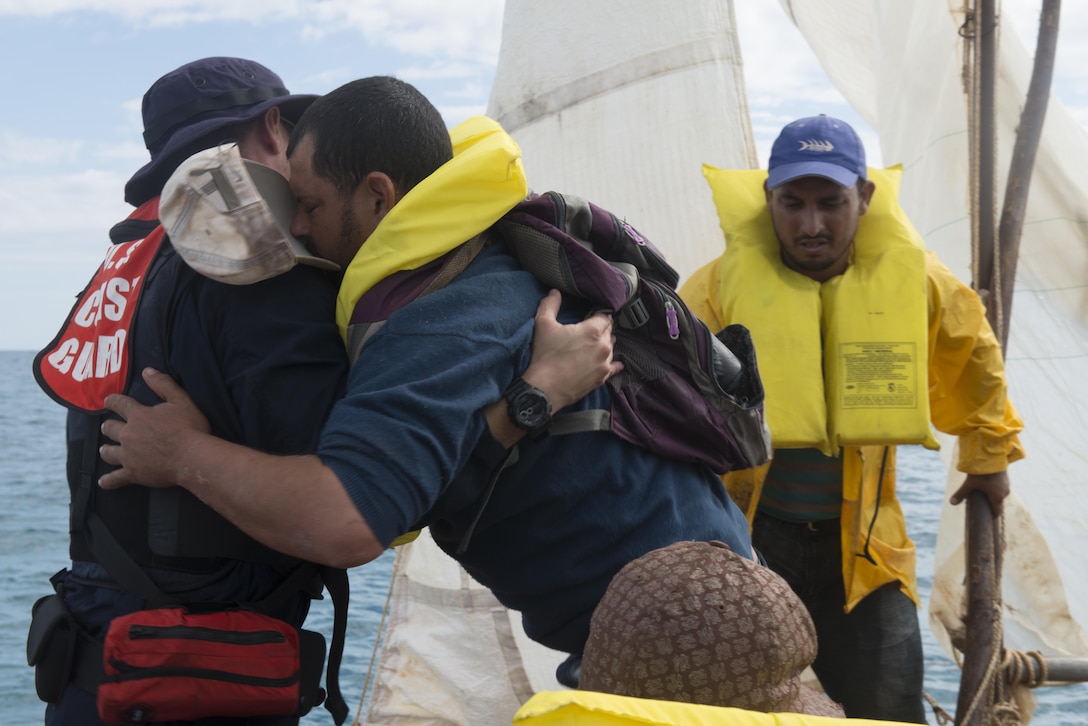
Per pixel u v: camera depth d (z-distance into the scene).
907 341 3.20
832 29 5.94
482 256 1.85
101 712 1.79
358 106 1.84
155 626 1.79
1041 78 4.01
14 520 16.98
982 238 3.88
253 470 1.69
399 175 1.85
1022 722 3.72
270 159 2.11
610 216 1.95
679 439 1.95
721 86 5.05
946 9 5.05
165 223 1.79
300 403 1.78
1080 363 5.05
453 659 4.95
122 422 1.85
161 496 1.85
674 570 1.36
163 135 2.12
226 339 1.82
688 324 1.93
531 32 5.31
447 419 1.66
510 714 4.91
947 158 4.95
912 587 3.51
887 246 3.30
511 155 1.81
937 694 6.99
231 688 1.80
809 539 3.46
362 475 1.62
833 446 3.21
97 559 1.89
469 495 1.79
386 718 4.99
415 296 1.77
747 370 2.02
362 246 1.83
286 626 1.89
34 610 2.00
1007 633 4.91
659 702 1.21
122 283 1.95
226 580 1.89
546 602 1.94
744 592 1.33
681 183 5.07
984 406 3.45
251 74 2.16
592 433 1.86
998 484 3.53
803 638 1.35
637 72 5.10
